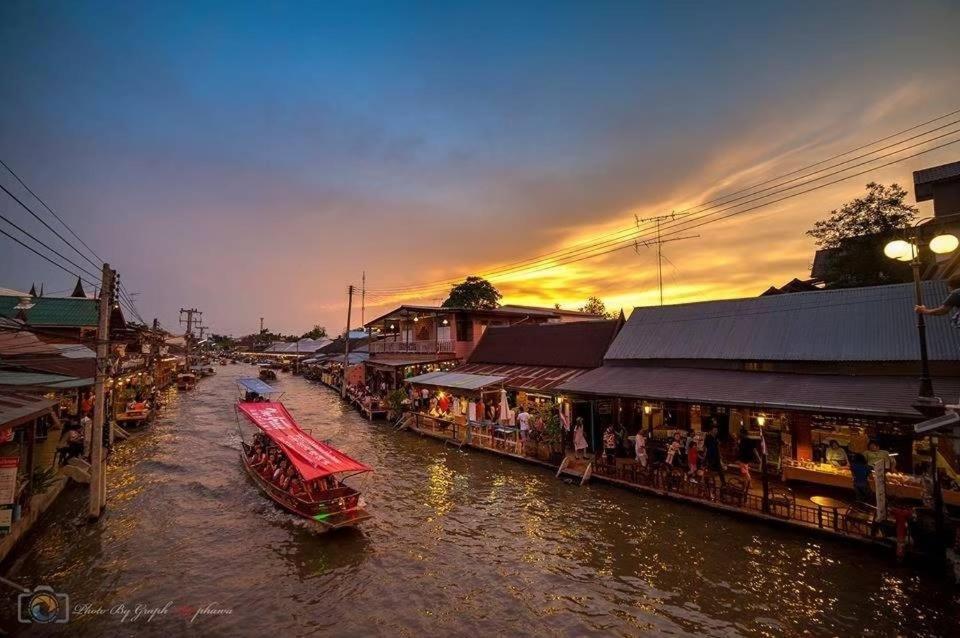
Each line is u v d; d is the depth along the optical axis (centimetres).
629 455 1961
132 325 3381
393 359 4138
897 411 1176
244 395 4738
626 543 1313
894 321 1529
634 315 2380
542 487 1798
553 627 974
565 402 2078
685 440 1759
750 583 1091
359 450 2470
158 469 2112
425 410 3200
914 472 1394
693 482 1561
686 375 1828
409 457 2316
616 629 960
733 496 1459
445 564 1242
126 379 3241
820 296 1795
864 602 995
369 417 3412
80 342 1474
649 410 2023
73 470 1834
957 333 1392
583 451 2027
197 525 1488
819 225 2567
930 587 1025
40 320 2764
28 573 1182
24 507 1362
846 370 1524
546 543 1341
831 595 1025
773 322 1830
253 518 1545
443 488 1836
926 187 1808
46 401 1493
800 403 1338
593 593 1089
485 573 1194
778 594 1043
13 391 1565
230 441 2734
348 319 4878
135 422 3069
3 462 1195
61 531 1426
